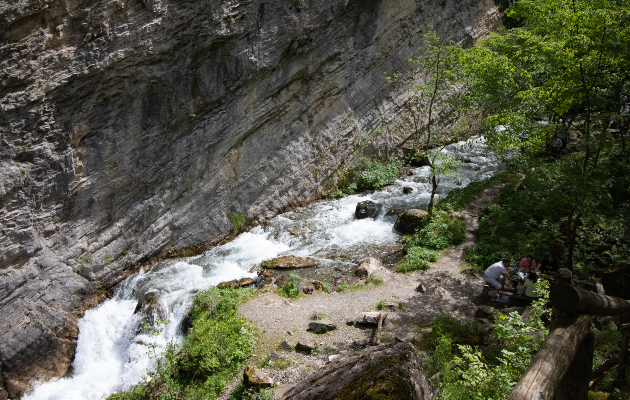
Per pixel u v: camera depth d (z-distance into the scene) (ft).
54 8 43.62
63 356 45.11
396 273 52.90
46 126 45.96
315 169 76.13
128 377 41.78
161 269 56.49
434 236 58.18
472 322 39.32
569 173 40.78
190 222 61.05
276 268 55.62
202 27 54.54
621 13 35.06
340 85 78.54
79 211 50.93
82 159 50.06
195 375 37.58
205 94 58.18
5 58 41.98
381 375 9.99
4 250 43.68
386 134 87.66
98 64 47.29
